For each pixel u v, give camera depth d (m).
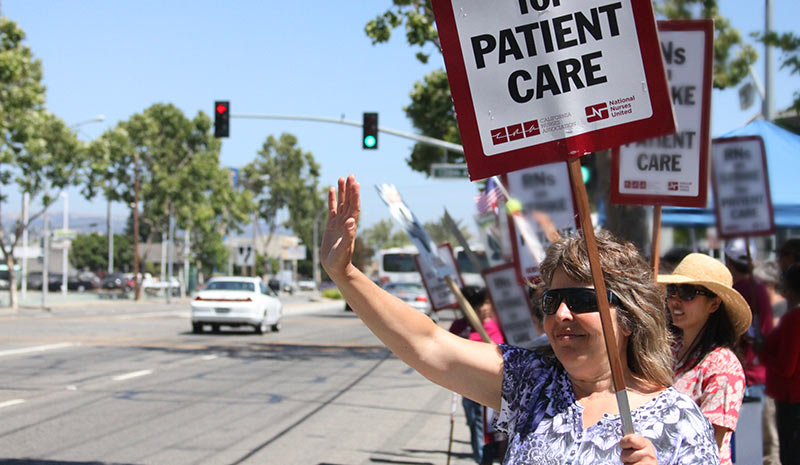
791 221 7.78
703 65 4.56
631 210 9.24
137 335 22.05
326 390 12.57
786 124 9.14
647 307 2.37
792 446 4.83
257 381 13.27
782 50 8.70
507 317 5.72
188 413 10.08
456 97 2.50
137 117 57.09
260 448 8.13
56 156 35.91
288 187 101.00
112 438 8.41
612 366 2.20
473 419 6.93
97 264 103.31
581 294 2.33
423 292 33.97
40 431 8.68
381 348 20.03
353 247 2.48
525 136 2.46
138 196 56.47
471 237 7.03
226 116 22.66
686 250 5.38
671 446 2.20
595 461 2.23
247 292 23.78
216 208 60.28
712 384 3.59
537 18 2.46
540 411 2.39
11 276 37.41
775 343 4.89
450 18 2.50
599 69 2.43
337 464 7.55
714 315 3.81
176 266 101.88
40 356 15.71
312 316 38.72
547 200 5.73
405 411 10.84
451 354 2.53
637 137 2.41
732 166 6.29
